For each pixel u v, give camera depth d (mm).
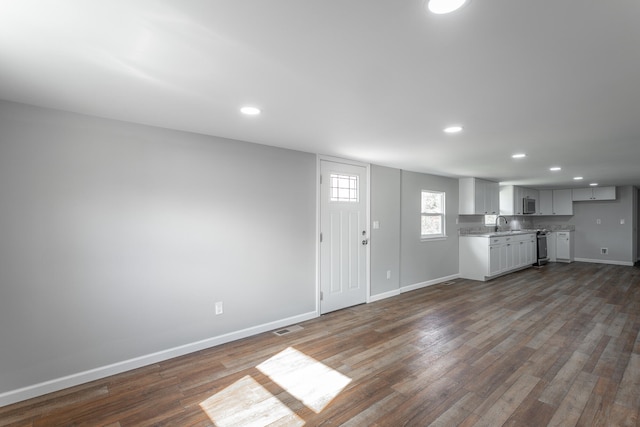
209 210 3184
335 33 1412
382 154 4125
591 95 2117
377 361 2885
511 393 2361
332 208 4312
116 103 2299
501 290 5555
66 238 2461
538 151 3883
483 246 6320
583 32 1390
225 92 2094
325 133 3105
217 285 3234
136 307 2771
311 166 4051
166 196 2928
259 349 3137
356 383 2516
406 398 2307
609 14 1256
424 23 1329
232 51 1575
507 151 3893
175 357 2967
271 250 3650
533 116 2557
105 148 2625
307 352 3072
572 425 2004
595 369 2717
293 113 2516
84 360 2531
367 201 4777
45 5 1206
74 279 2492
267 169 3617
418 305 4641
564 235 8828
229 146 3320
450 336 3467
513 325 3801
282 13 1265
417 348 3156
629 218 8227
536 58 1631
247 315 3455
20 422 2055
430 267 5977
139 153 2789
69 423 2047
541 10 1236
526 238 7664
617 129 2912
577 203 9117
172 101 2260
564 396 2320
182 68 1759
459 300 4914
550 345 3219
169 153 2949
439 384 2492
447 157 4297
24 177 2305
